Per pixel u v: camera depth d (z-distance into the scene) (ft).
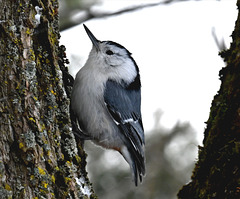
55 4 20.79
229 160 16.80
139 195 31.86
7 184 15.21
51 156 16.98
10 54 16.92
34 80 17.21
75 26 30.73
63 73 21.77
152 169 32.68
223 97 18.10
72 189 17.53
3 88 16.37
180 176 32.45
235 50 18.42
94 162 32.42
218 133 17.74
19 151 15.83
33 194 15.61
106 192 31.71
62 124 18.78
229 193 16.35
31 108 16.74
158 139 33.94
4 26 17.12
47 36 18.75
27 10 18.01
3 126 15.81
